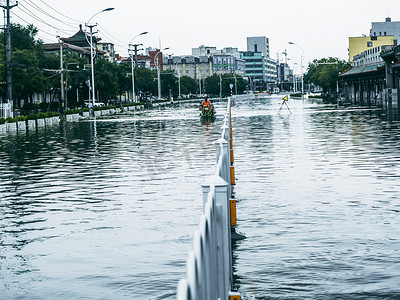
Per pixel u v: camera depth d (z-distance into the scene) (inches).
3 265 321.1
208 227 185.8
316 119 1732.3
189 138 1198.3
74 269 309.1
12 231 401.1
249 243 346.3
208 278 178.5
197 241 147.3
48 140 1306.6
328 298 253.8
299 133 1195.3
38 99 4414.4
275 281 277.7
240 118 1973.4
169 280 284.7
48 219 435.8
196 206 464.1
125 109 3878.0
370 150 831.1
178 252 333.1
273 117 1961.1
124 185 585.9
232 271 291.4
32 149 1071.6
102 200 505.7
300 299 253.6
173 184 581.6
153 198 505.4
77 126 1940.2
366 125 1375.5
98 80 4200.3
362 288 265.0
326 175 603.8
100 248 347.9
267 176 607.5
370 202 457.4
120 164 770.8
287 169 657.0
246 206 454.9
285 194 501.4
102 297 265.1
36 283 288.7
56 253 341.4
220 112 2620.6
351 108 2536.9
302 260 309.1
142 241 360.2
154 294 266.2
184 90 7396.7
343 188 523.2
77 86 4158.5
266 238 356.2
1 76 2684.5
